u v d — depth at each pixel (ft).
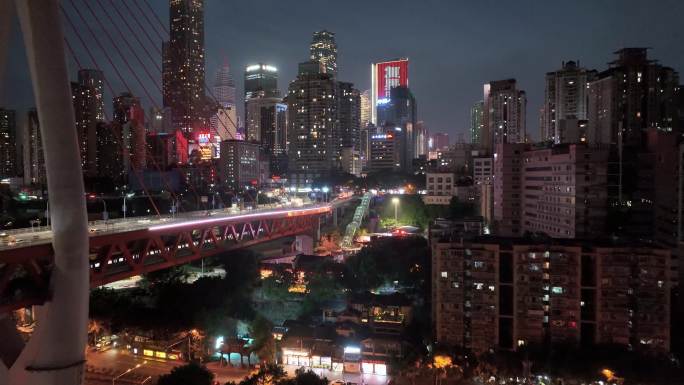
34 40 164.86
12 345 183.42
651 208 409.90
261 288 403.95
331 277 408.05
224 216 418.10
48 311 169.58
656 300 267.80
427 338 305.94
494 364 264.11
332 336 302.66
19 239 237.45
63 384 168.45
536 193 476.95
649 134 427.74
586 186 406.82
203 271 479.82
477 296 287.07
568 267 277.44
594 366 251.80
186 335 306.14
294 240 600.39
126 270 302.04
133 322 315.99
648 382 245.24
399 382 264.93
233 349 300.61
